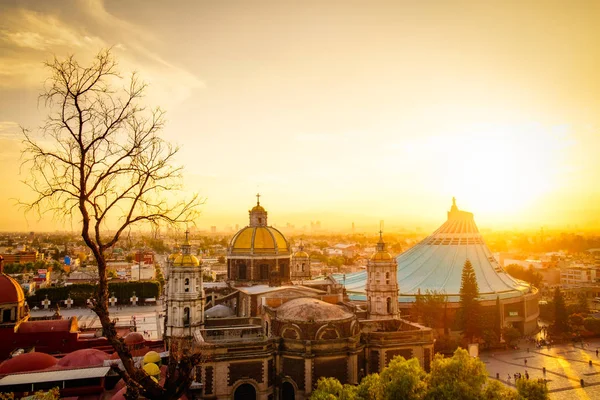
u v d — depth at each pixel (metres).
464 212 176.50
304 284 108.44
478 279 148.88
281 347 72.38
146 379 24.11
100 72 22.75
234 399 68.81
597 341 128.25
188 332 84.69
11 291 87.62
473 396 49.66
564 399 79.12
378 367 75.12
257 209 113.25
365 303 108.75
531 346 122.38
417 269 159.12
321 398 51.72
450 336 124.75
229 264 110.19
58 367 70.00
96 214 23.53
